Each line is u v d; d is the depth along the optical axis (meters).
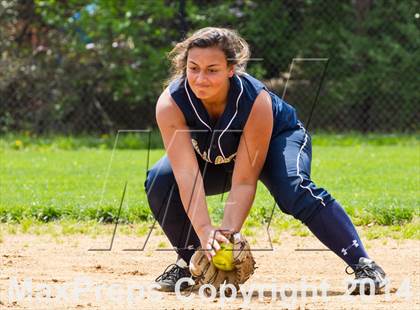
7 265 12.85
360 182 20.80
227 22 31.17
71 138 29.98
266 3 31.62
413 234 15.45
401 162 24.73
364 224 16.36
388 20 31.77
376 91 31.70
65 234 15.62
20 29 31.06
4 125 30.75
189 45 9.84
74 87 30.98
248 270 10.05
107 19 30.52
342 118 31.92
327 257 13.73
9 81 30.59
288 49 31.67
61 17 30.86
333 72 31.75
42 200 17.98
